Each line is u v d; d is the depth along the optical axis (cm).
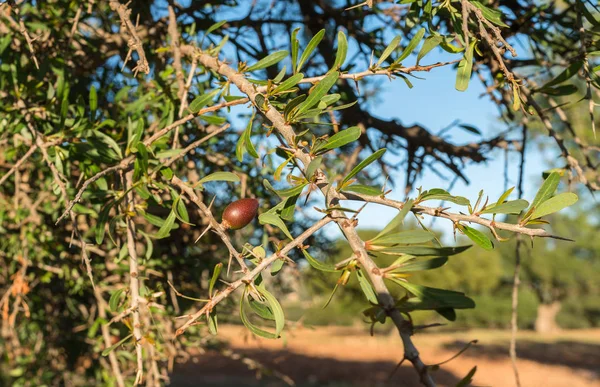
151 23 296
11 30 260
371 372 1920
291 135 131
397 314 100
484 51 238
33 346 411
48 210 300
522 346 2677
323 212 112
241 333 384
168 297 349
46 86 265
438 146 371
